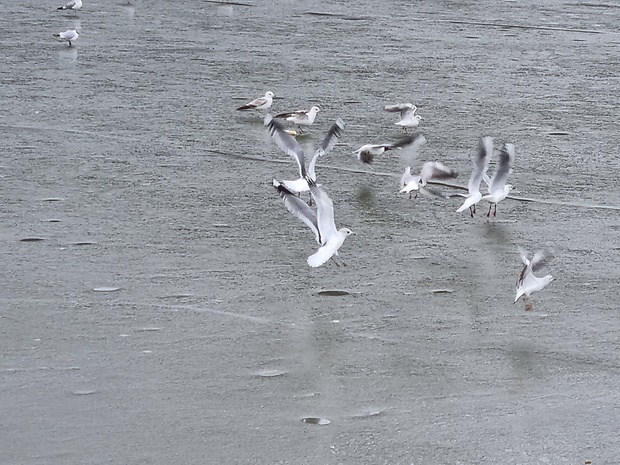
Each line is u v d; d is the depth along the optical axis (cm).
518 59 3059
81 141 2159
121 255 1566
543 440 1091
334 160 2069
